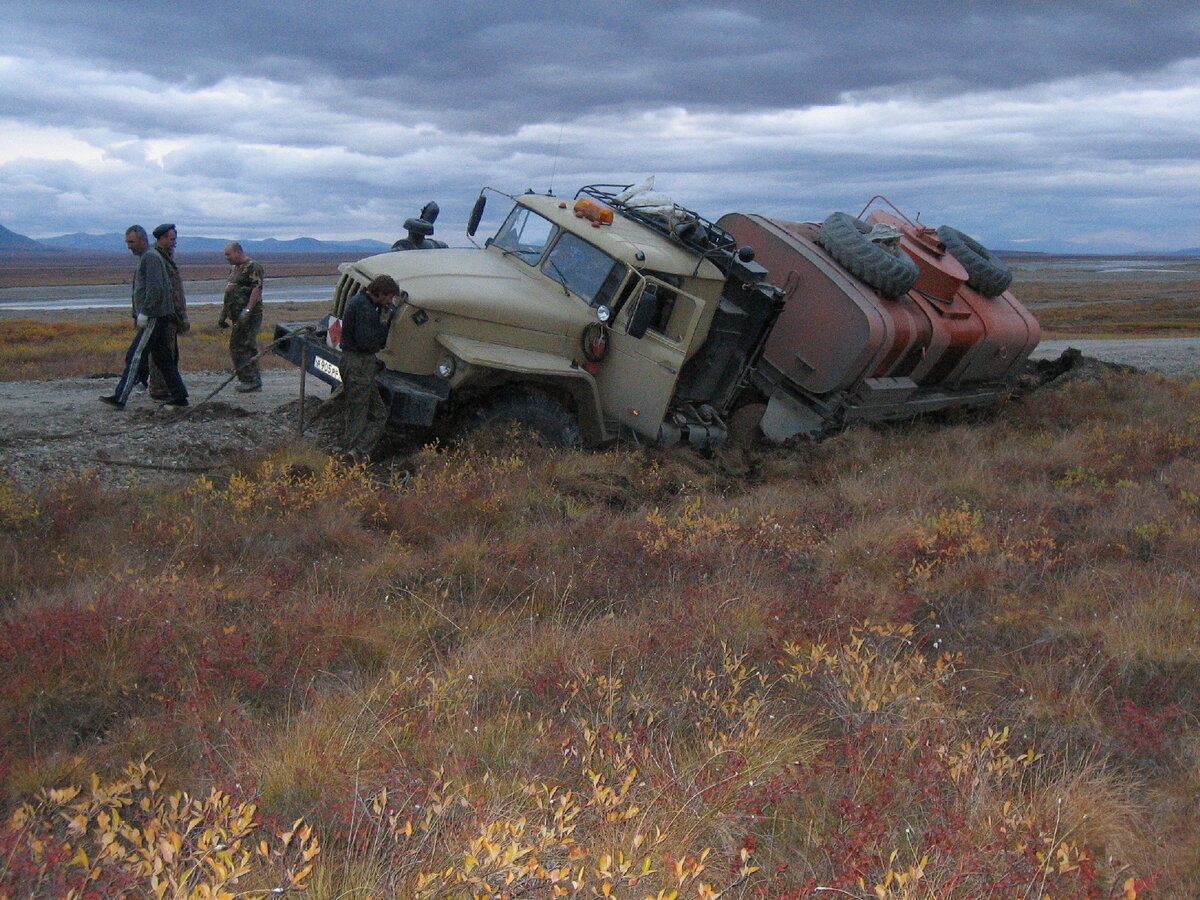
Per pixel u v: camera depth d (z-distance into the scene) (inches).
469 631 205.8
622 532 276.8
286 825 127.5
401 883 112.5
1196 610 223.6
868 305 433.7
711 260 407.5
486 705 169.9
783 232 462.0
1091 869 122.1
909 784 145.6
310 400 424.5
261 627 191.9
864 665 174.9
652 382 365.4
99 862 109.0
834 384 437.4
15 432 336.8
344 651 189.0
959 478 365.7
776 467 395.2
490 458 323.0
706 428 405.4
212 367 629.9
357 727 154.5
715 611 212.7
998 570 251.0
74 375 545.6
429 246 424.8
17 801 130.0
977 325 517.3
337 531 254.7
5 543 225.0
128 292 3686.0
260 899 108.7
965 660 204.1
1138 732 169.5
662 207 403.5
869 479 362.3
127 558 223.8
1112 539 286.7
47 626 173.8
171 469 311.7
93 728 155.3
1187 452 429.4
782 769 148.3
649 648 193.9
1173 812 146.9
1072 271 7760.8
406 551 255.9
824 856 128.1
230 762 141.9
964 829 129.6
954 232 555.8
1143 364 904.3
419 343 330.6
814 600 223.6
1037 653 206.2
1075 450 422.9
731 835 132.4
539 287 370.6
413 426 350.9
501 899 106.0
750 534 279.7
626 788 128.3
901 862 127.3
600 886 109.8
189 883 107.3
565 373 342.3
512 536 271.4
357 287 346.6
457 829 125.0
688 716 169.9
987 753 151.7
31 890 101.9
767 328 415.8
